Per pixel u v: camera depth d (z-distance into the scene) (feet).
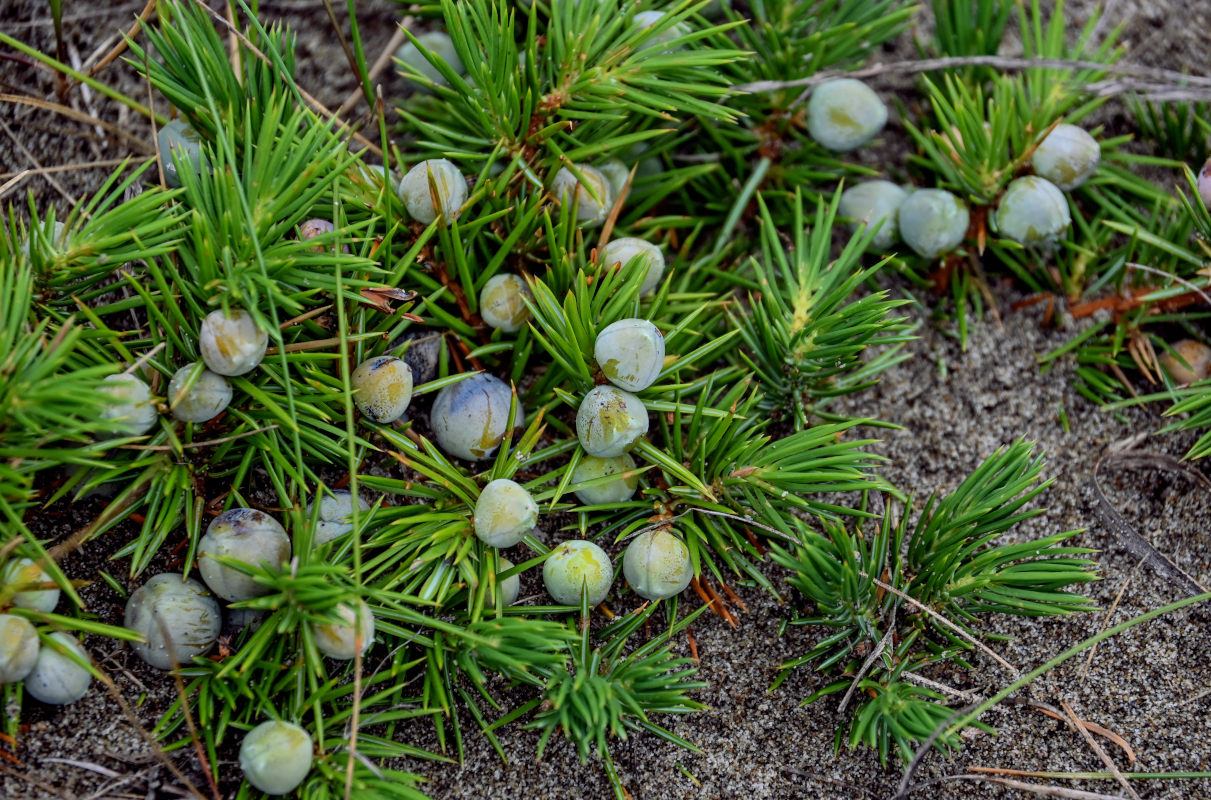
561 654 1.25
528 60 1.30
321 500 1.27
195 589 1.25
